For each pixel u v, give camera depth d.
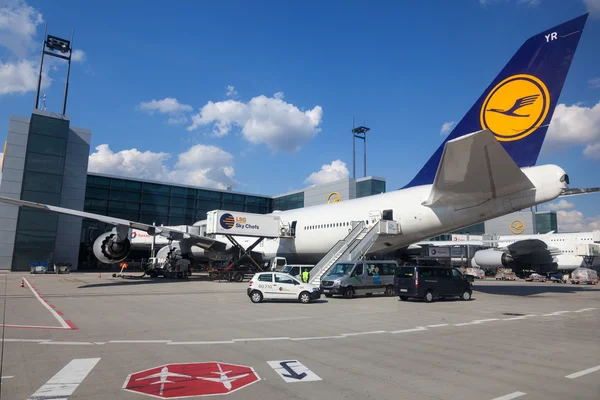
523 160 18.39
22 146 43.47
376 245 24.25
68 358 7.02
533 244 40.16
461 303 17.34
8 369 6.29
